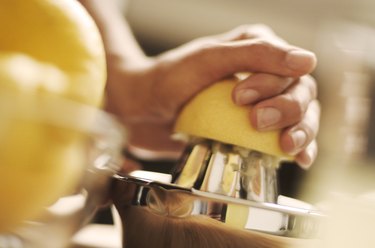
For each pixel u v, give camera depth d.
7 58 0.32
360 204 0.41
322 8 1.49
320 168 1.03
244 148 0.43
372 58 1.28
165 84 0.57
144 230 0.41
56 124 0.32
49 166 0.32
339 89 1.17
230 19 1.48
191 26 1.47
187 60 0.51
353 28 1.44
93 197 0.36
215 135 0.43
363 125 1.09
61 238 0.34
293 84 0.46
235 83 0.44
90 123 0.33
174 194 0.39
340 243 0.41
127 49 0.69
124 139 0.34
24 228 0.33
